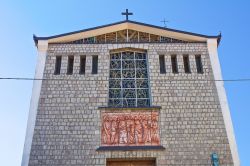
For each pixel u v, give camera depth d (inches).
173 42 1064.2
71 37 1066.7
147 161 879.7
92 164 855.7
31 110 928.9
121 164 876.0
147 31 1091.9
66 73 996.6
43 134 895.1
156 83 979.9
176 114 928.9
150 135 898.1
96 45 1051.3
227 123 916.6
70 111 932.0
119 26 1087.6
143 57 1053.2
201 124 914.7
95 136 895.1
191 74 998.4
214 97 959.6
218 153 871.7
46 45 1044.5
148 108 933.2
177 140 889.5
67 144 882.1
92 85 976.3
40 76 987.3
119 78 1010.7
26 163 850.8
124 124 913.5
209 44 1055.6
